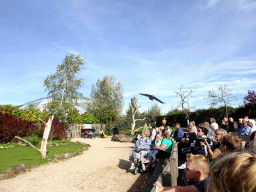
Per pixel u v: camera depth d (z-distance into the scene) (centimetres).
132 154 700
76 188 552
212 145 461
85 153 1151
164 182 365
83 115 2508
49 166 798
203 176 172
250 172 69
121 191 524
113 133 2805
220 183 76
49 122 923
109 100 3023
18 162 803
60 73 2150
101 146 1503
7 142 1354
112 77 3272
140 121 3162
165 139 644
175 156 390
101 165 830
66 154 1008
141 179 616
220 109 2028
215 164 86
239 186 70
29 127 1568
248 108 1773
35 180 619
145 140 700
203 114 2288
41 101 3362
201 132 576
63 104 2158
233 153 85
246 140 736
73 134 2270
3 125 1329
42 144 903
